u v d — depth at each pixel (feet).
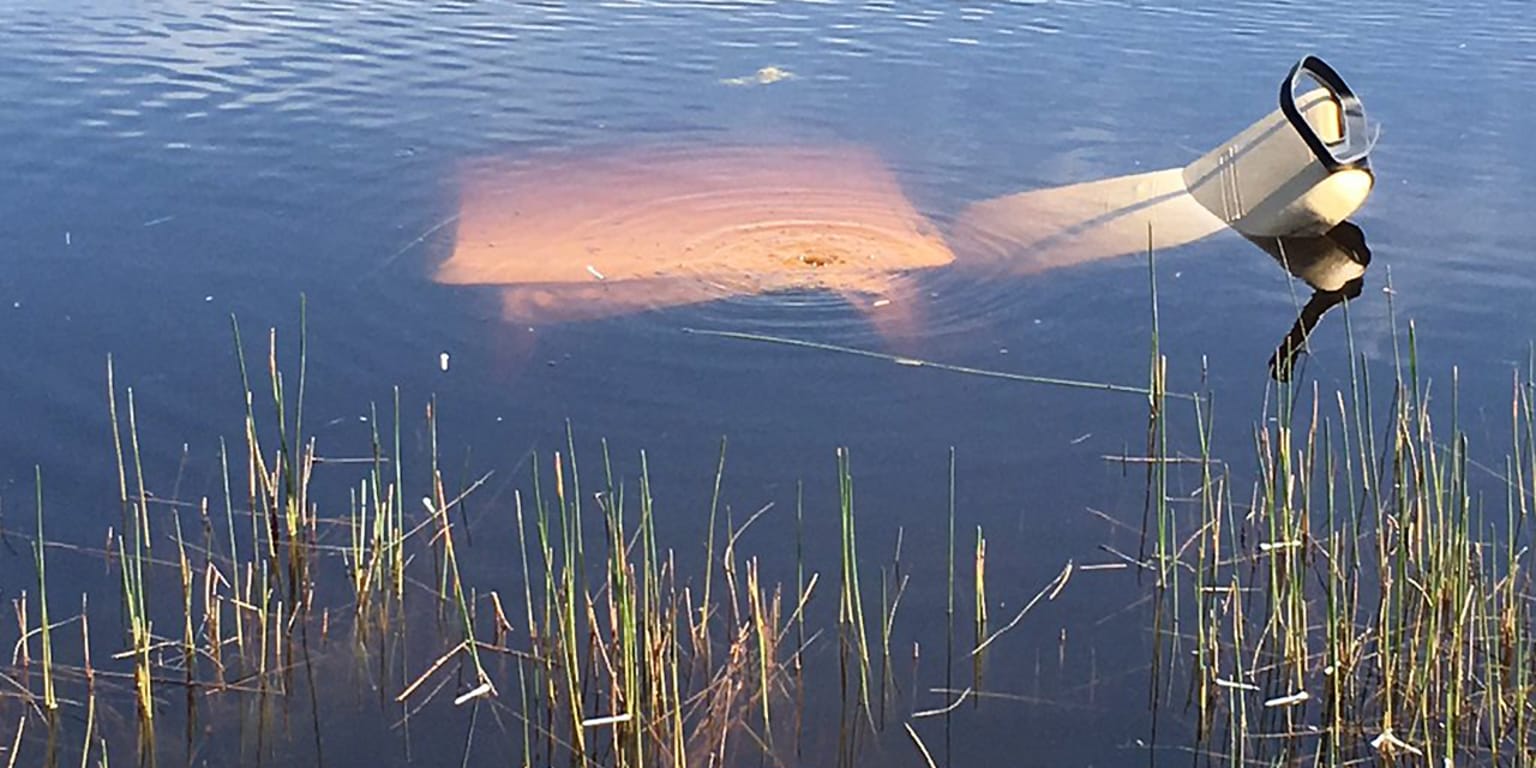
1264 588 14.25
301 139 24.95
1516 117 25.98
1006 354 18.40
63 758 12.11
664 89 27.71
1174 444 16.44
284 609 13.92
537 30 31.04
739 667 13.14
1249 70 28.35
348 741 12.43
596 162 24.18
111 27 30.66
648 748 12.35
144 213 21.89
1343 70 28.19
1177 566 14.51
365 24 31.24
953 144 25.13
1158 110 26.50
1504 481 15.61
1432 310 19.60
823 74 28.50
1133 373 17.95
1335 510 15.26
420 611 13.87
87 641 12.94
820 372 17.87
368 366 17.88
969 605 13.98
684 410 17.01
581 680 13.05
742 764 12.22
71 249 20.68
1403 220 22.36
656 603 12.97
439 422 16.72
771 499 15.40
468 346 18.38
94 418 16.63
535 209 22.25
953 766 12.21
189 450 16.16
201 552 14.57
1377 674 13.23
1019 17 31.73
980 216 22.49
